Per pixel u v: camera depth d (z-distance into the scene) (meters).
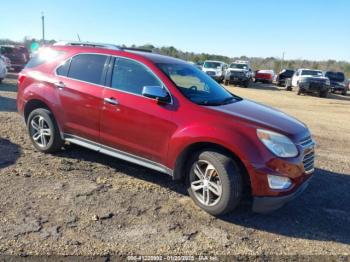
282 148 4.37
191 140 4.57
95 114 5.47
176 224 4.32
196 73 5.78
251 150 4.30
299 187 4.52
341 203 5.32
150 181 5.49
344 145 8.98
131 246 3.81
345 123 12.81
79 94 5.62
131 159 5.28
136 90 5.16
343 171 6.73
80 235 3.93
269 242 4.13
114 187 5.19
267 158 4.29
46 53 6.35
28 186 4.99
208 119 4.57
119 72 5.37
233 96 5.79
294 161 4.40
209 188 4.57
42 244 3.72
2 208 4.35
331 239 4.30
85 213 4.39
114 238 3.93
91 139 5.64
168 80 4.98
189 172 4.78
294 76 30.11
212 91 5.51
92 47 5.81
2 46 26.09
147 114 4.96
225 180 4.38
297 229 4.47
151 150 5.01
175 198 4.99
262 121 4.58
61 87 5.85
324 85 24.64
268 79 37.53
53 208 4.45
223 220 4.53
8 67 24.31
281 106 16.97
